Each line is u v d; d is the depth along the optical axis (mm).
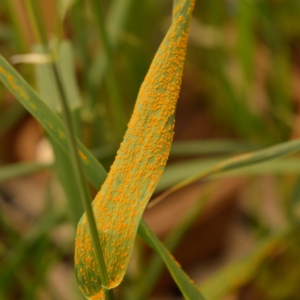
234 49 590
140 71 518
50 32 387
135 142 226
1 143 713
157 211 583
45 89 299
